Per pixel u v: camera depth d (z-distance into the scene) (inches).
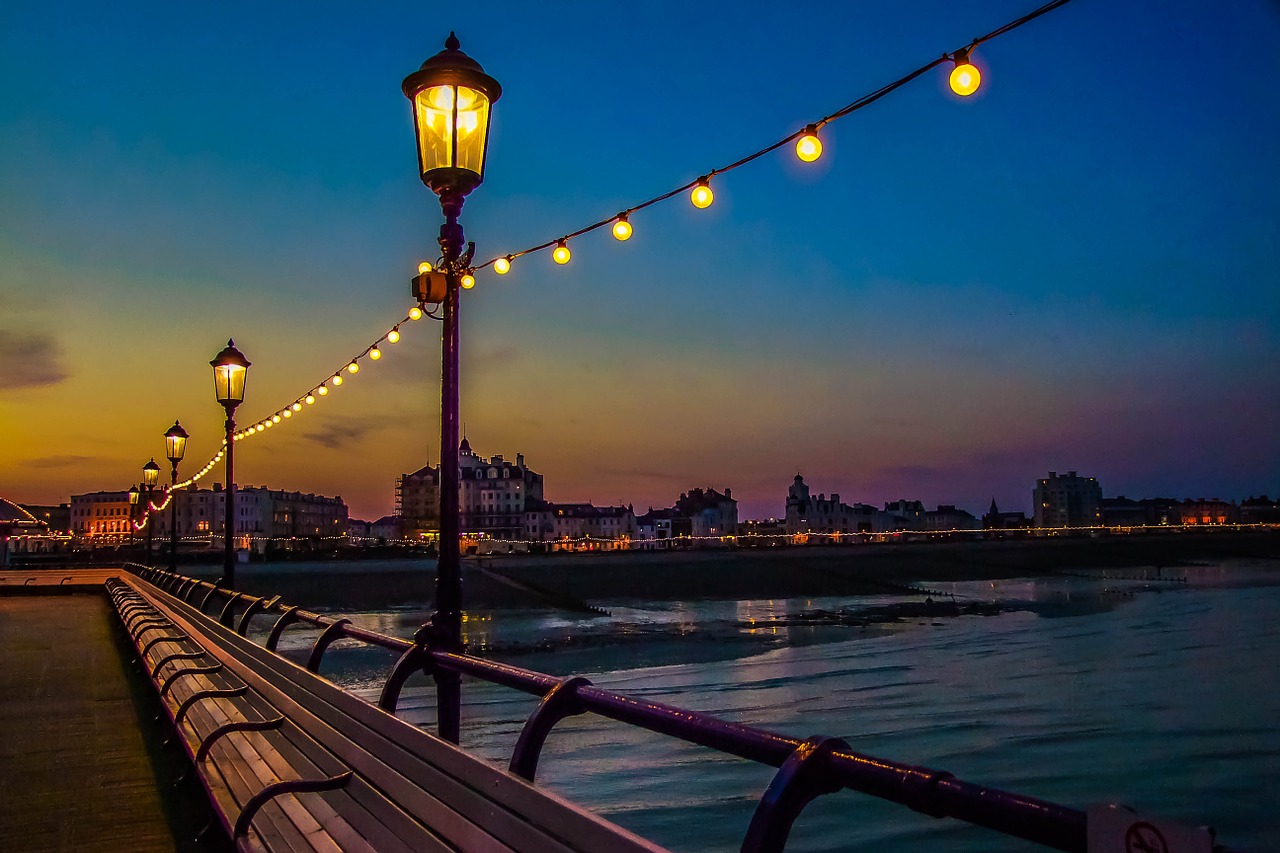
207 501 5782.5
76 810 203.9
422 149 207.5
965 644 1520.7
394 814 122.4
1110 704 893.2
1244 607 2218.3
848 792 554.9
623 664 1314.0
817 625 1969.7
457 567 194.5
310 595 2522.1
